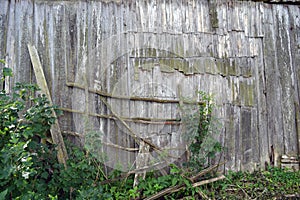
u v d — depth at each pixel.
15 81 3.26
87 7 3.45
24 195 2.33
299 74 3.81
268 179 3.37
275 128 3.70
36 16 3.36
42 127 2.84
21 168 2.31
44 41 3.34
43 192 2.68
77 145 3.24
